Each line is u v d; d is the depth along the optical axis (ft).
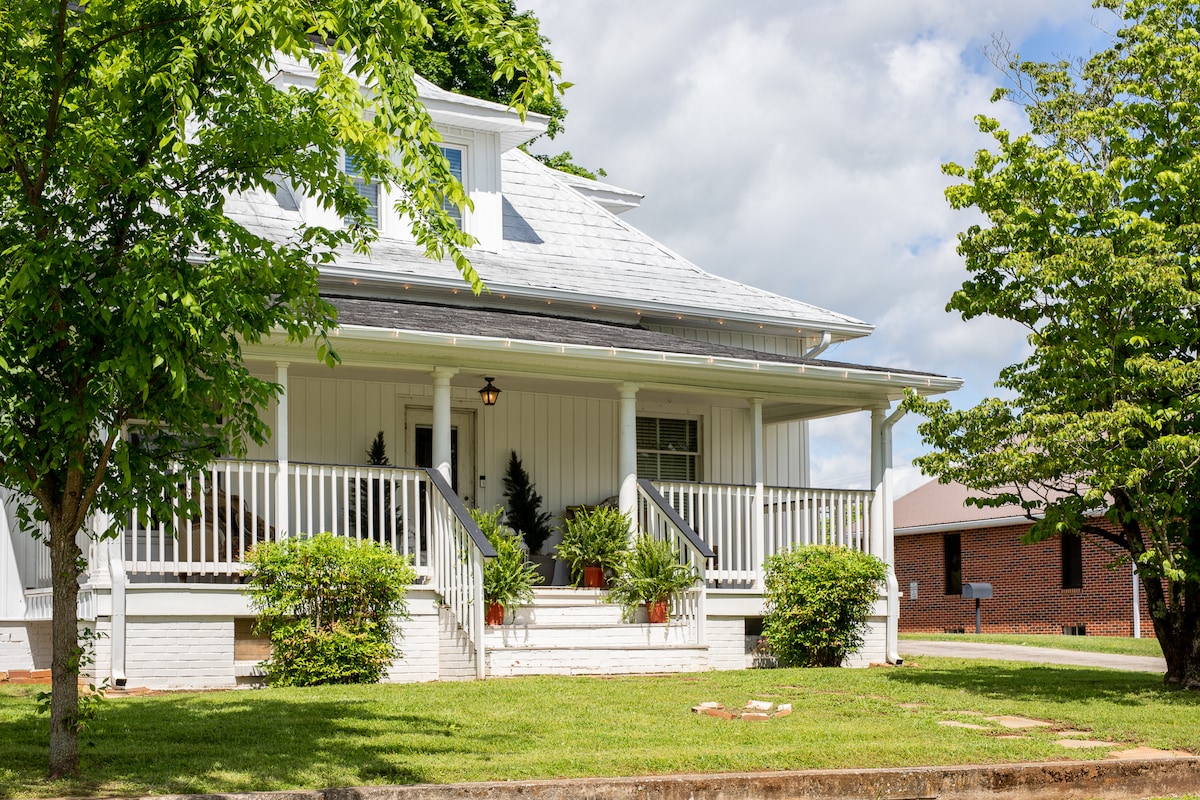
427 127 25.05
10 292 21.39
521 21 25.07
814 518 55.06
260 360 44.06
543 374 49.52
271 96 25.49
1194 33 45.98
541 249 64.59
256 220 55.31
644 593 49.42
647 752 28.68
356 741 29.19
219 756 27.12
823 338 64.85
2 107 23.53
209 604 42.32
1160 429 41.65
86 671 41.22
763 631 52.80
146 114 24.22
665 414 62.23
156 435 26.45
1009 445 42.16
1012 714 37.09
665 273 67.00
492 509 56.54
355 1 23.77
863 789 27.04
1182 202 44.27
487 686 40.45
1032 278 41.45
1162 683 44.93
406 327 45.27
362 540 44.39
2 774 24.81
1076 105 48.03
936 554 114.93
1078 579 100.73
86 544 42.37
